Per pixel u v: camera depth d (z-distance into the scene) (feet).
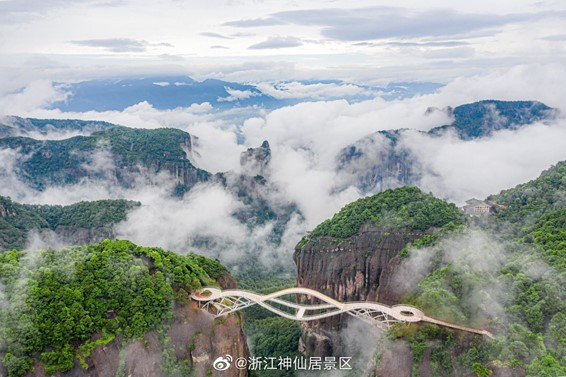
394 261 648.38
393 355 481.46
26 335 400.67
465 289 503.20
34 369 396.16
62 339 410.72
